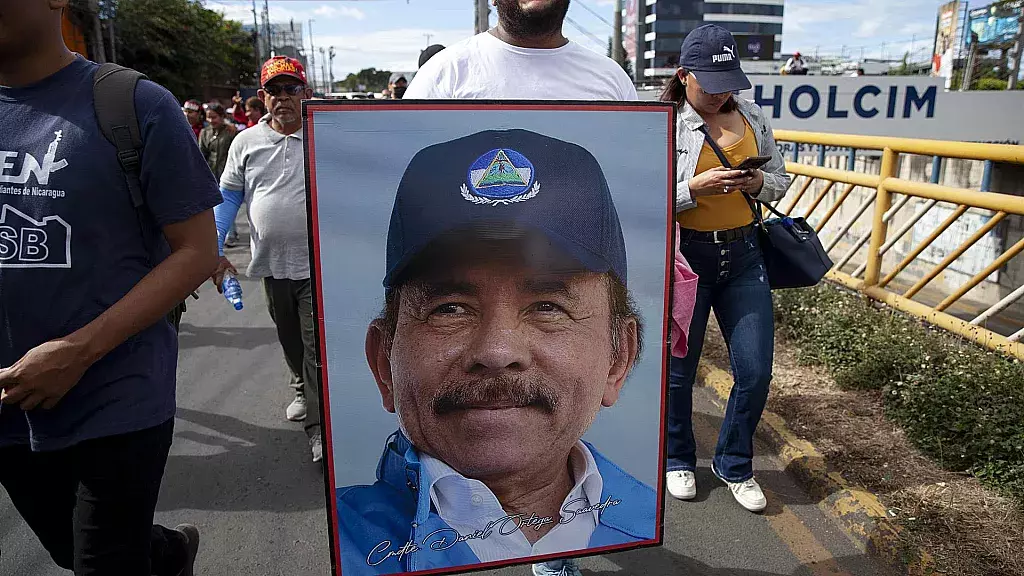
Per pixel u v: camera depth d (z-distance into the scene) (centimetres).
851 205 770
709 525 301
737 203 292
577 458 200
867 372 394
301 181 338
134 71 173
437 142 179
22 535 301
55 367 158
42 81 165
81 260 164
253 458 369
